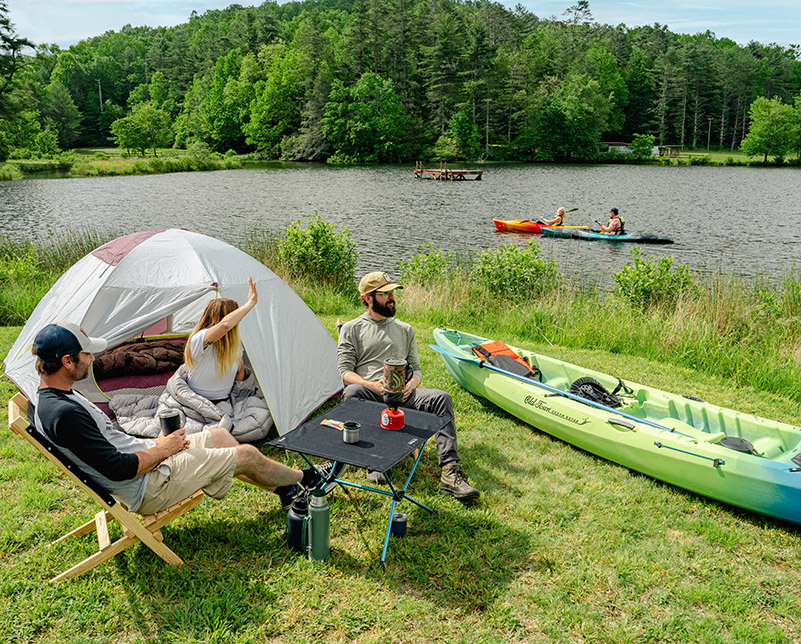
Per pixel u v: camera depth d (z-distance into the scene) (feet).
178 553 12.39
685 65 325.01
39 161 241.14
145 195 133.39
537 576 12.13
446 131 269.64
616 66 329.31
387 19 281.33
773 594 11.96
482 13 364.17
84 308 18.93
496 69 281.74
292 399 18.48
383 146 256.52
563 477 16.24
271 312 19.65
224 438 13.25
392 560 12.42
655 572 12.36
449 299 36.73
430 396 15.70
